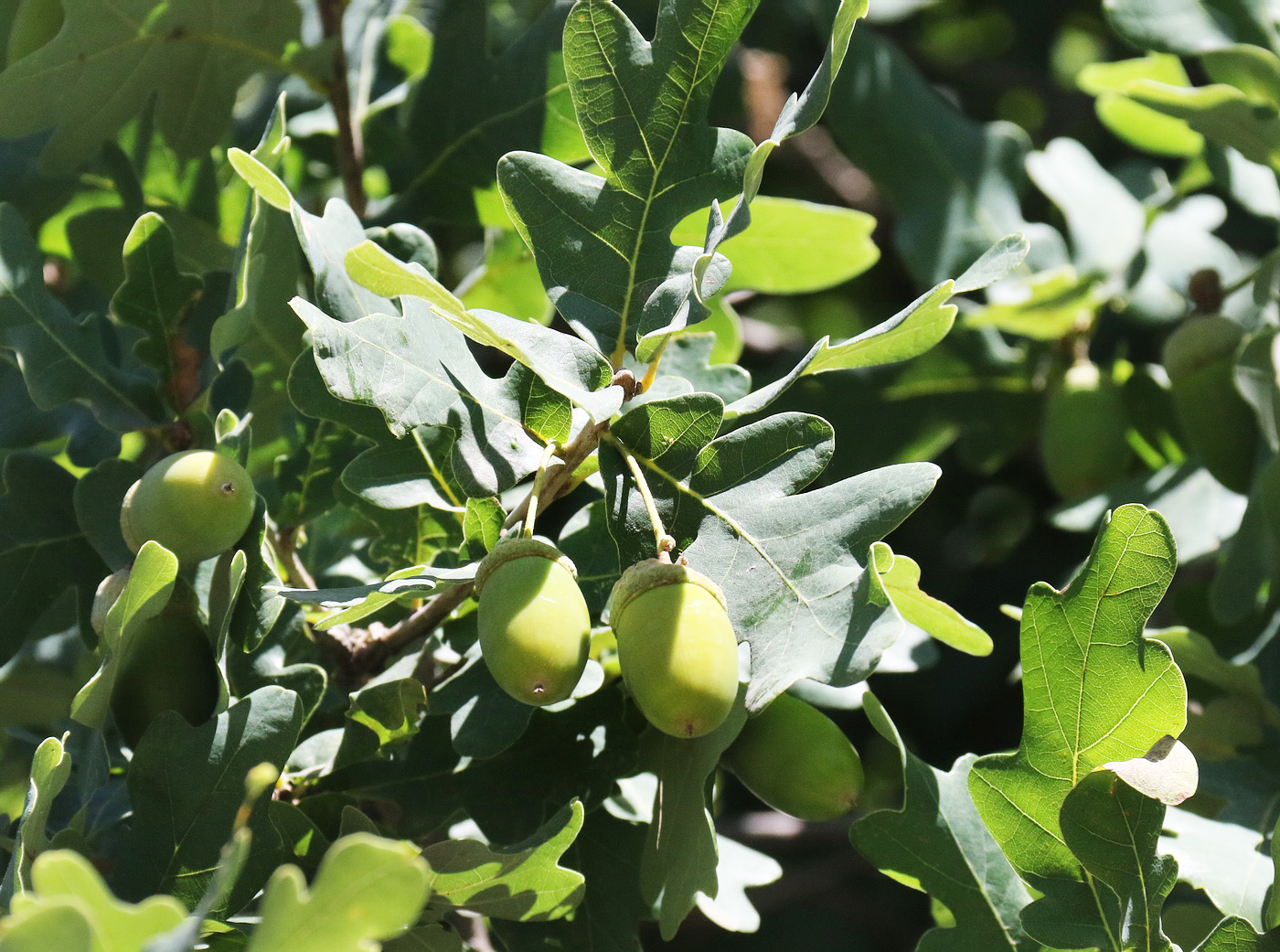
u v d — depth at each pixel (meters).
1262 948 0.62
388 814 0.67
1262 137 0.76
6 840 0.63
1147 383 0.84
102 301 0.80
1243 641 0.76
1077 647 0.62
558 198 0.64
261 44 0.74
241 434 0.66
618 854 0.66
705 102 0.65
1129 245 0.88
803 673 0.59
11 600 0.67
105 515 0.66
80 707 0.62
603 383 0.62
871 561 0.60
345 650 0.67
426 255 0.69
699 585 0.60
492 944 0.70
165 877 0.61
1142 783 0.61
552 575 0.60
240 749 0.62
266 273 0.73
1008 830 0.62
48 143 0.73
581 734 0.66
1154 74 0.86
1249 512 0.74
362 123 0.79
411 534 0.68
